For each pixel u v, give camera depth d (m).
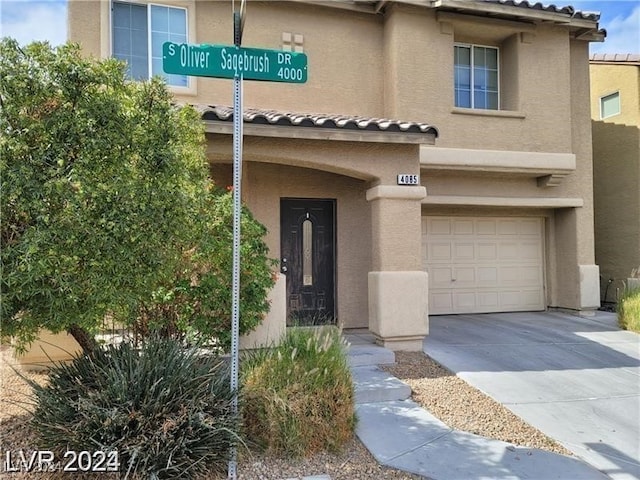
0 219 4.02
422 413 5.80
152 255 4.43
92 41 9.07
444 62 10.78
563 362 7.87
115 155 4.36
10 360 7.48
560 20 11.23
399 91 10.41
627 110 13.12
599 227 13.95
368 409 5.91
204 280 6.03
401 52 10.46
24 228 4.10
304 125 7.73
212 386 4.44
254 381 4.85
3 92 4.11
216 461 4.21
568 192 12.09
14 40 4.19
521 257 12.68
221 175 9.61
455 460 4.65
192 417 4.13
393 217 8.41
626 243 13.12
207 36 9.82
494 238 12.47
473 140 10.93
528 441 5.17
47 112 4.25
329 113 10.51
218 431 4.20
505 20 11.12
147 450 3.97
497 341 9.16
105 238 4.10
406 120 10.44
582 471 4.51
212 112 7.31
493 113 11.07
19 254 3.89
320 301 10.26
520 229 12.70
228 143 7.63
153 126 4.64
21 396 5.93
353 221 10.35
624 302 10.51
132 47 9.37
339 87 10.62
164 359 4.55
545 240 12.84
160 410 4.11
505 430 5.43
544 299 12.78
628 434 5.40
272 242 9.86
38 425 4.25
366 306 10.38
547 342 9.12
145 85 4.79
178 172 4.74
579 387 6.78
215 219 6.05
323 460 4.58
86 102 4.29
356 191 10.38
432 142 8.29
